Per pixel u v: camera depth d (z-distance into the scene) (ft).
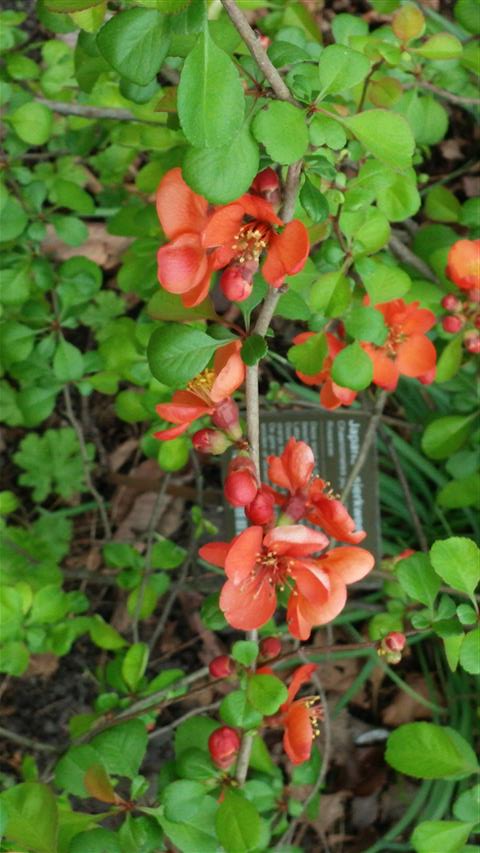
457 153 3.08
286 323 2.91
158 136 1.87
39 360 2.05
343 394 1.68
